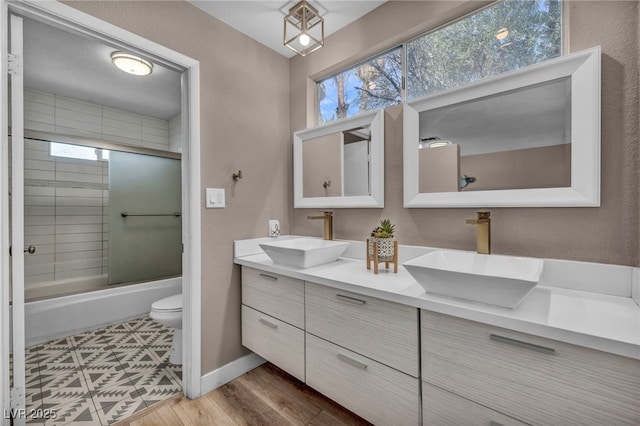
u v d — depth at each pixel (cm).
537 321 83
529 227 126
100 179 339
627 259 105
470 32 150
